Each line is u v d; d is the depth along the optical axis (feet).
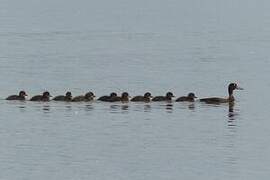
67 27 406.21
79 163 155.63
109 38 354.13
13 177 147.02
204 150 164.96
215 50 311.68
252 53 302.86
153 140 171.42
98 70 255.70
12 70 253.03
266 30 395.34
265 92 222.89
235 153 163.32
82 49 311.06
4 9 523.29
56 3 604.90
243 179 147.84
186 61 278.87
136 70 256.73
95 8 567.59
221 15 507.71
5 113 191.11
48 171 150.61
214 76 247.91
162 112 193.77
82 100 201.77
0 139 171.32
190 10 559.38
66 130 178.29
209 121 187.21
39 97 202.49
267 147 167.43
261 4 613.52
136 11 542.57
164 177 148.56
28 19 450.71
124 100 202.28
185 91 224.53
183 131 178.60
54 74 247.29
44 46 317.83
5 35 357.20
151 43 335.67
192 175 149.48
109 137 173.27
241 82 238.48
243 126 183.42
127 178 147.84
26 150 163.43
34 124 182.29
